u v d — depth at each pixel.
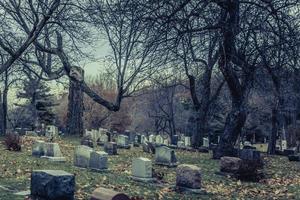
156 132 68.44
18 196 10.36
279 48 15.14
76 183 12.58
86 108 72.56
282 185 16.14
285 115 51.81
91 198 8.49
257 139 61.69
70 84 37.00
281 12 15.24
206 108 35.28
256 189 14.78
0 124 41.25
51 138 29.14
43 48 25.58
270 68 20.19
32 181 10.65
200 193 13.41
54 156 18.31
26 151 21.84
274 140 35.25
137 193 12.22
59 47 25.47
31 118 59.78
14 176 13.32
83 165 16.47
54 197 10.16
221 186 14.97
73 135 36.66
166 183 14.65
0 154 19.42
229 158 17.66
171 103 57.91
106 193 8.36
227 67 21.92
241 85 23.58
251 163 17.20
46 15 21.39
